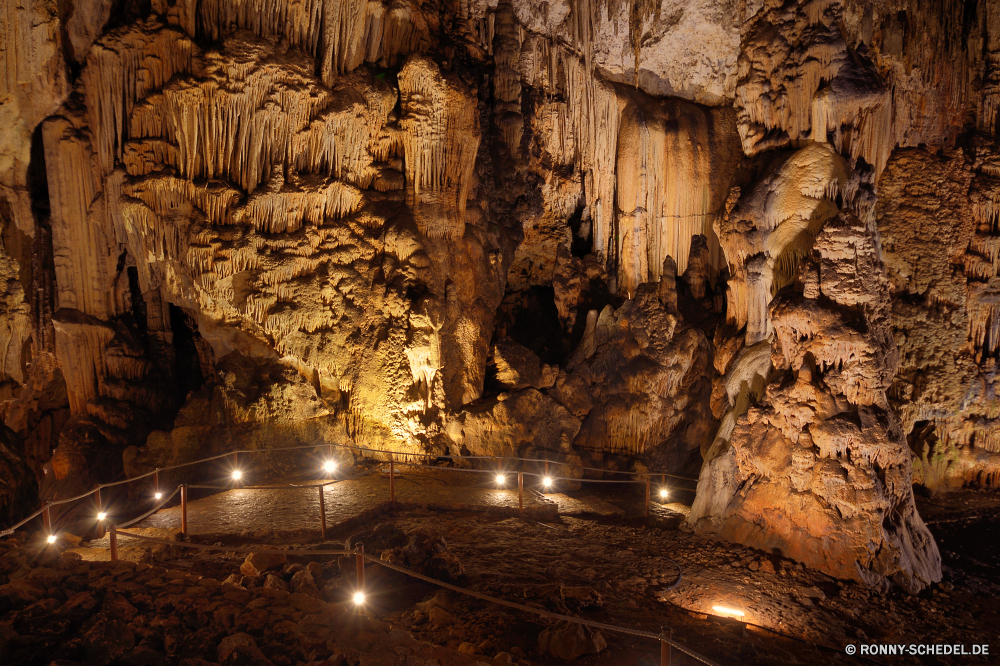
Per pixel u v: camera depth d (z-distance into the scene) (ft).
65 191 32.94
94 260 34.17
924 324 37.99
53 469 33.35
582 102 40.68
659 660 17.35
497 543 26.40
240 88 31.53
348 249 35.09
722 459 30.35
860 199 29.73
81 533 27.48
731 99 39.58
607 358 38.73
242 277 33.14
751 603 23.32
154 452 33.45
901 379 38.11
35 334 34.45
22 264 33.88
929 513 35.06
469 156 37.17
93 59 31.50
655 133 39.70
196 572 21.07
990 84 37.78
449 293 36.68
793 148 31.83
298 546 23.89
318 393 36.70
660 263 40.81
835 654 20.63
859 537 25.80
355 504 29.25
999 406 37.58
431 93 35.47
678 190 40.14
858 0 34.53
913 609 24.31
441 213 36.60
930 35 37.45
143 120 31.81
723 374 34.50
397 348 35.42
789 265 30.37
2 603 15.12
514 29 40.24
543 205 41.45
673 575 24.71
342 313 34.99
